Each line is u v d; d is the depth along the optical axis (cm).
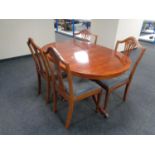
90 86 156
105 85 167
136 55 394
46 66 167
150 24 609
